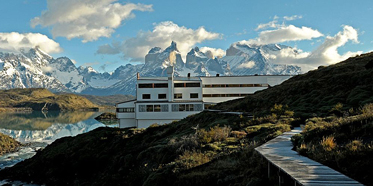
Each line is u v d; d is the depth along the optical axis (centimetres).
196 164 1873
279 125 2611
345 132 1612
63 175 3866
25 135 10531
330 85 4728
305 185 945
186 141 2533
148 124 7988
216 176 1579
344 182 974
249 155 1725
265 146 1698
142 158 2955
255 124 3045
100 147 4372
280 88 5706
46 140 9200
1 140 7788
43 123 15862
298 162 1259
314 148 1440
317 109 3569
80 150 4419
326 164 1235
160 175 1827
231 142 2308
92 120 18175
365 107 2523
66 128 13075
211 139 2472
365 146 1279
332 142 1438
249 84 8975
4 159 6191
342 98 3859
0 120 17950
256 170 1441
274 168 1354
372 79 4225
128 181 2478
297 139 1809
